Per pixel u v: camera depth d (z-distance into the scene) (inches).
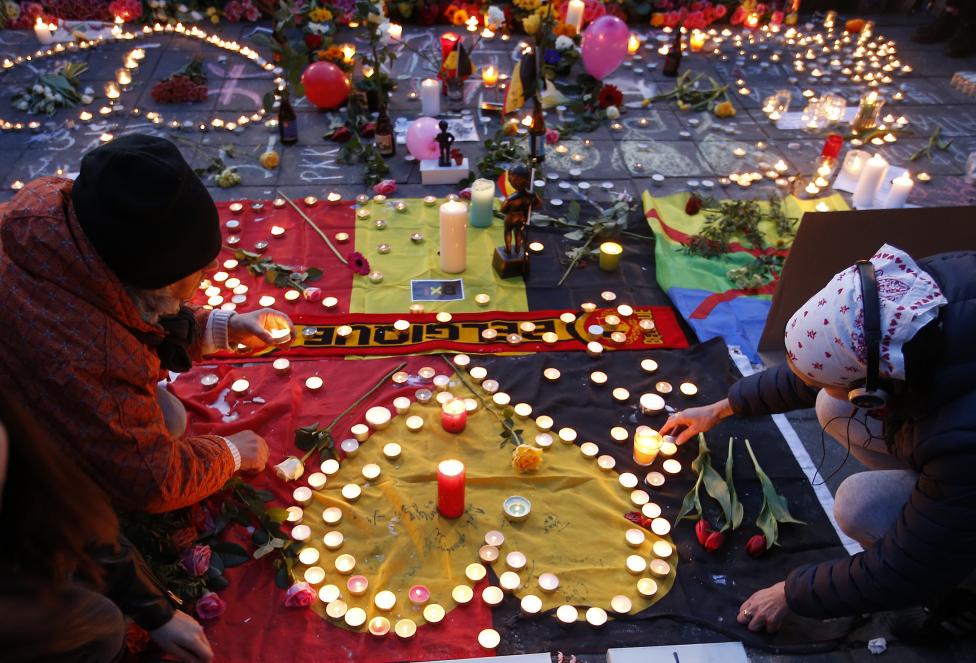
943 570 79.0
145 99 233.8
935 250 136.1
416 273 163.8
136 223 80.1
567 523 113.7
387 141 204.1
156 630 82.7
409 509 114.0
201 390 132.4
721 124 234.7
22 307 80.0
